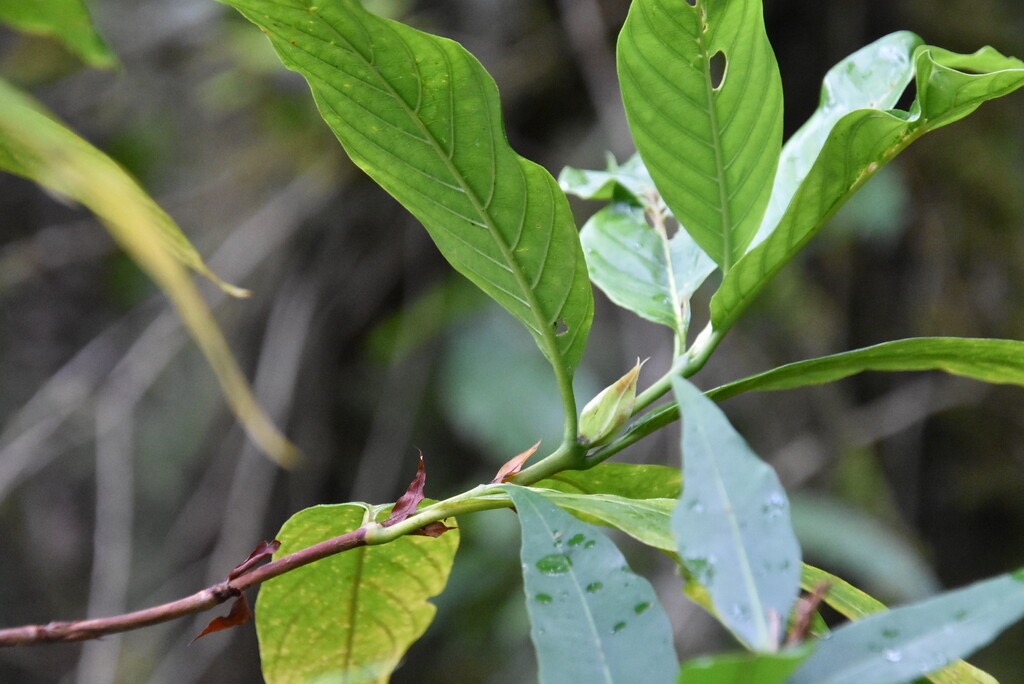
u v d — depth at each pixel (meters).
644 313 1.00
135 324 2.39
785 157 1.03
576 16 2.21
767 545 0.82
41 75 2.24
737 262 0.94
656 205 1.04
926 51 0.92
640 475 0.97
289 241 2.38
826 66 2.31
